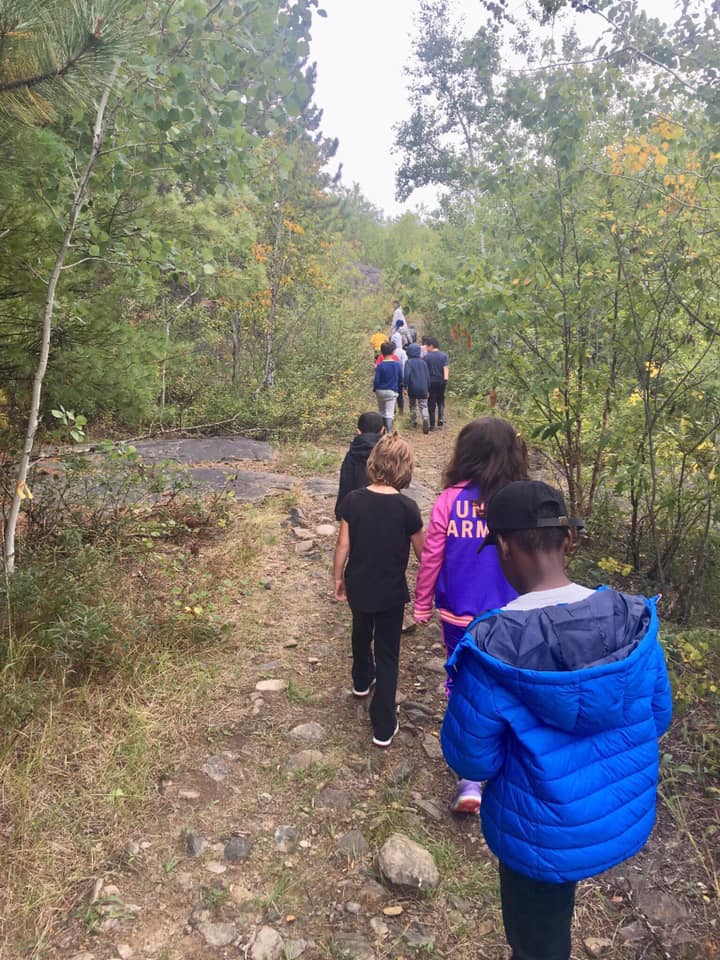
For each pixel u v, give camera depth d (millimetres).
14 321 4477
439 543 3061
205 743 3615
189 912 2660
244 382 12570
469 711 1722
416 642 4852
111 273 5078
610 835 1688
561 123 4891
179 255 5352
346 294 17312
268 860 2930
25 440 4352
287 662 4469
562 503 1866
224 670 4289
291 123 4684
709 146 4504
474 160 19719
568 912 1847
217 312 12258
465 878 2879
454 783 3449
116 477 6211
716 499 4816
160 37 4020
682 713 3846
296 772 3447
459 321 5465
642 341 4895
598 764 1701
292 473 9008
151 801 3182
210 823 3094
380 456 3570
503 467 2990
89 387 4699
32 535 5160
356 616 3820
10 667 3596
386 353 11758
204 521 6492
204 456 9305
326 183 16828
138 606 4617
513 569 1893
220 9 4164
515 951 1901
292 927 2631
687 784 3361
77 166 4398
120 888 2719
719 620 4832
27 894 2617
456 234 20891
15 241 4156
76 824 2975
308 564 6059
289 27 4164
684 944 2555
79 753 3354
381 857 2879
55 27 3084
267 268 12445
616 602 1790
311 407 11922
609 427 5512
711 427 4738
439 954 2531
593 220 5090
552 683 1611
